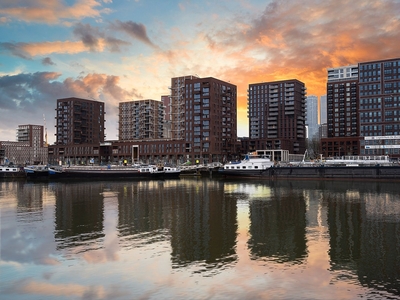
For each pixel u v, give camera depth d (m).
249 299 22.56
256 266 28.75
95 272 27.58
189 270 27.80
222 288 24.33
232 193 80.69
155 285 24.95
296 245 35.03
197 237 38.38
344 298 22.67
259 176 123.75
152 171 133.12
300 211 54.91
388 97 187.75
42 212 55.56
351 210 55.50
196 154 198.38
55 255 32.09
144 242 36.28
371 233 39.97
